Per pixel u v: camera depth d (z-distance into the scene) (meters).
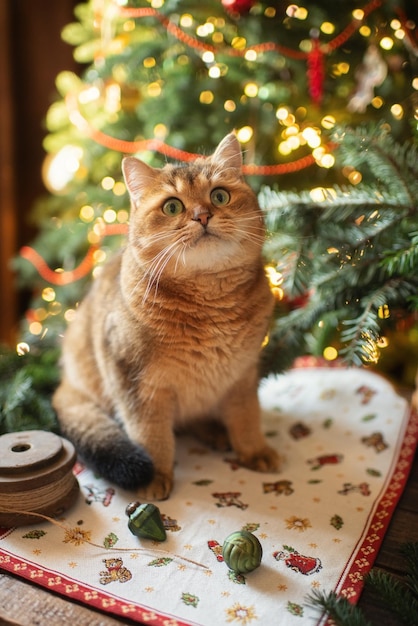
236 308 0.75
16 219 1.37
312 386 0.95
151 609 0.61
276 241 0.85
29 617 0.61
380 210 0.79
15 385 0.89
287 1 0.93
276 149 1.03
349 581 0.64
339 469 0.79
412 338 1.04
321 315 0.86
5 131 1.28
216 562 0.66
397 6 0.89
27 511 0.69
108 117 1.10
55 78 1.34
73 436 0.79
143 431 0.77
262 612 0.61
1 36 1.23
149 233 0.73
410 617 0.60
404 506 0.73
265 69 0.98
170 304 0.73
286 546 0.68
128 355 0.75
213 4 0.94
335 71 0.98
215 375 0.77
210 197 0.73
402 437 0.83
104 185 1.12
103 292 0.83
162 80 1.02
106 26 1.02
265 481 0.77
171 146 1.02
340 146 0.83
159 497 0.74
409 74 0.94
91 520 0.71
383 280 0.82
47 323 1.14
